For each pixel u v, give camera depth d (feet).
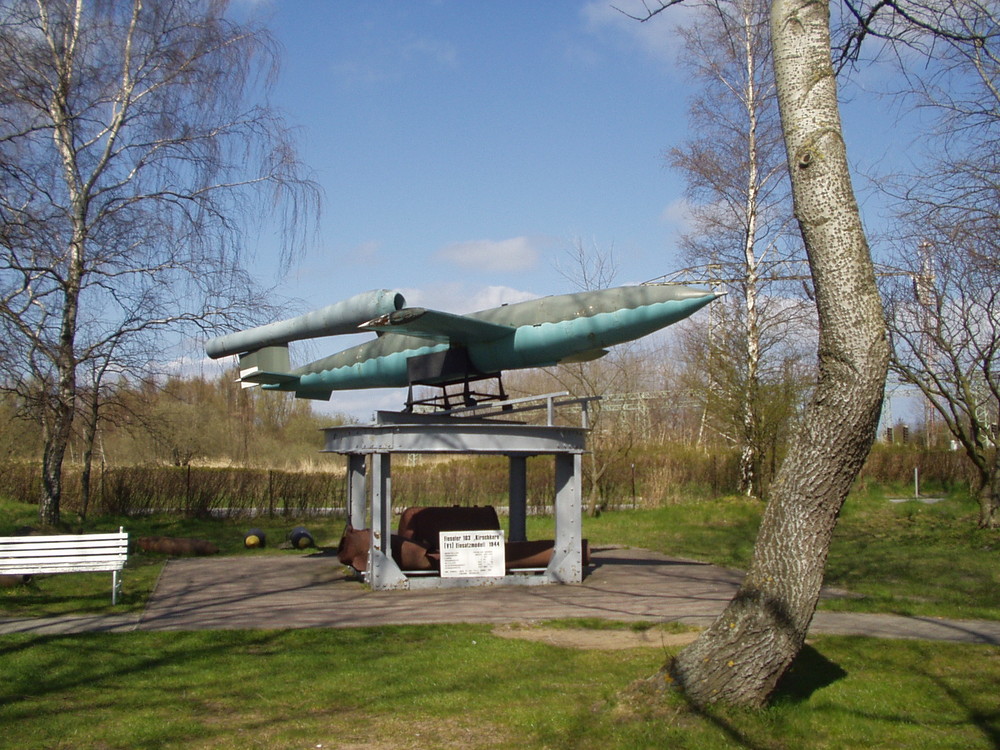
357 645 24.84
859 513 69.15
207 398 127.03
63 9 51.37
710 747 15.81
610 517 69.92
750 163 71.20
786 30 18.25
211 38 54.13
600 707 18.20
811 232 17.61
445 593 34.71
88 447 61.98
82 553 31.65
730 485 82.43
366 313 38.52
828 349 17.37
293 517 71.67
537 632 26.84
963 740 16.72
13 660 22.94
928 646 24.40
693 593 34.42
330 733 17.06
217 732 17.12
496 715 17.98
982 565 42.16
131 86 53.78
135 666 22.45
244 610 30.73
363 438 35.99
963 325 54.34
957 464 91.86
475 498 81.87
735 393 72.38
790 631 17.22
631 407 92.73
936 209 43.29
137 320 55.67
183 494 72.33
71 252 51.37
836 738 16.78
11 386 48.11
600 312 35.32
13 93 47.29
